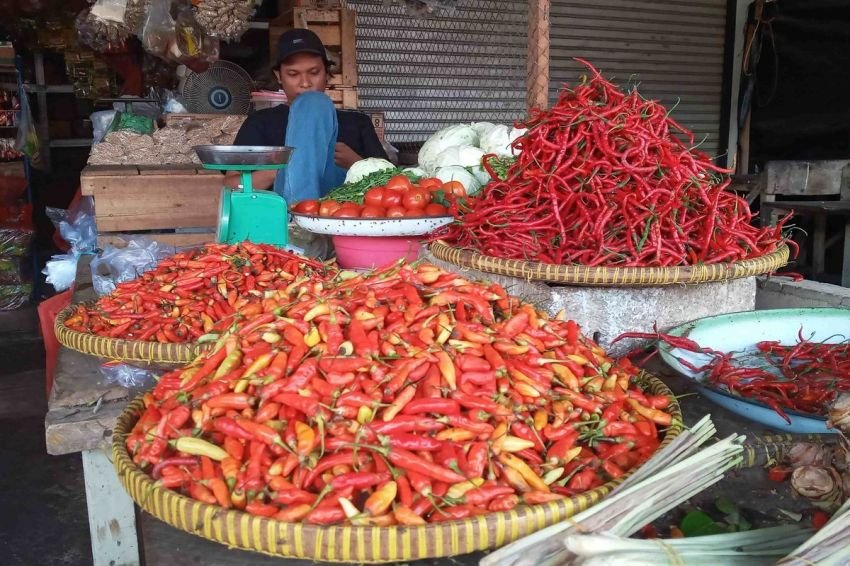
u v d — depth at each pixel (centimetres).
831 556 104
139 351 195
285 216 289
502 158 345
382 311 155
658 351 202
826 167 601
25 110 658
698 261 222
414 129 708
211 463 129
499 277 235
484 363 144
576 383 151
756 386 182
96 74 678
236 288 229
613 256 220
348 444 127
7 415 443
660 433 152
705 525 131
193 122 505
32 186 778
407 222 268
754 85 743
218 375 146
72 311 234
